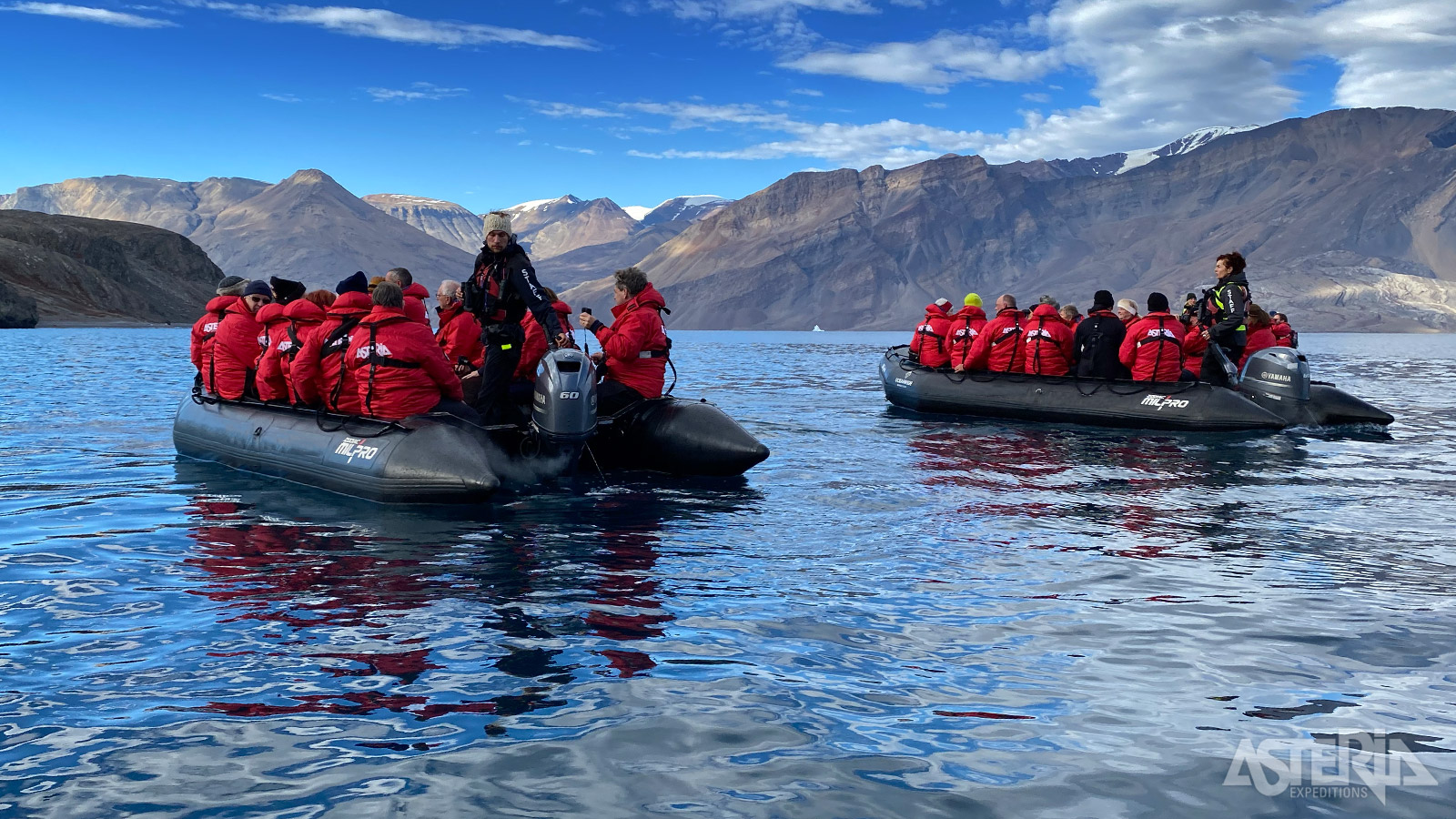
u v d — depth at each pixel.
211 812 2.63
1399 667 3.82
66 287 135.00
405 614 4.49
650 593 4.90
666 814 2.64
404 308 7.93
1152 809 2.68
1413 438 12.30
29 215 156.38
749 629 4.32
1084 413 13.64
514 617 4.46
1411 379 29.22
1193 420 12.67
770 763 2.97
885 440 12.01
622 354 9.16
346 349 7.96
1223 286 13.77
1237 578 5.25
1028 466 9.72
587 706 3.41
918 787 2.81
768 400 18.75
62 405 15.23
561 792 2.77
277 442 8.46
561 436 8.12
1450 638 4.18
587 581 5.13
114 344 48.47
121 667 3.77
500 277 8.27
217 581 5.07
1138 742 3.13
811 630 4.32
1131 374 13.78
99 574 5.20
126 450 10.41
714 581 5.17
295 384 8.27
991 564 5.57
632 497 7.83
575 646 4.06
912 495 7.99
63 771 2.87
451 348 9.13
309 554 5.70
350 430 7.83
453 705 3.41
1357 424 13.80
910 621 4.46
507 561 5.58
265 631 4.23
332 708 3.38
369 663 3.83
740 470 8.77
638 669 3.79
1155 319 13.19
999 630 4.33
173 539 6.10
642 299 9.41
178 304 153.62
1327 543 6.12
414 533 6.31
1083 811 2.67
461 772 2.89
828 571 5.41
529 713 3.34
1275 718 3.32
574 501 7.60
